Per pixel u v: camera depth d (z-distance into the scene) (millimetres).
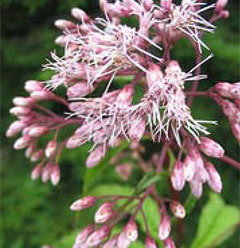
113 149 118
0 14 269
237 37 255
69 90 101
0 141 259
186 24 101
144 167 163
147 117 97
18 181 237
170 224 106
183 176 99
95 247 110
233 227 139
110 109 97
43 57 246
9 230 228
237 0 265
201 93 105
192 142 103
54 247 141
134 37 99
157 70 96
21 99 121
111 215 106
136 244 134
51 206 236
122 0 116
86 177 119
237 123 105
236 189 247
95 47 99
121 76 111
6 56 256
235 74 257
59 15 263
